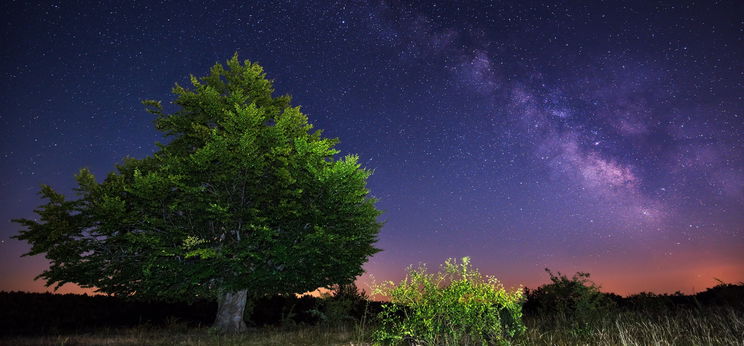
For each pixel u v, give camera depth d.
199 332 14.91
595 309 12.04
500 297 7.64
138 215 14.17
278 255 13.52
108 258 14.55
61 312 17.45
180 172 14.36
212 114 15.76
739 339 7.68
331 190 13.88
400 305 7.86
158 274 14.37
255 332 14.73
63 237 14.41
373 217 15.48
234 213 14.38
